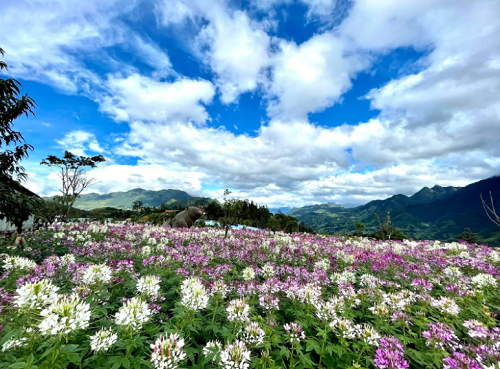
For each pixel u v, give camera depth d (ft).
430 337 13.24
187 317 13.97
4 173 35.60
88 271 16.14
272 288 19.31
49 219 84.58
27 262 20.68
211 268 27.50
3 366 9.16
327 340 14.75
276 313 18.10
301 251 40.19
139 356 11.19
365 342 12.58
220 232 71.05
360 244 53.67
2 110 32.60
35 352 10.44
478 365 11.24
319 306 15.37
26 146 36.47
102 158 83.20
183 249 42.70
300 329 13.30
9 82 32.83
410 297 19.27
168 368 9.36
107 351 11.46
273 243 45.78
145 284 15.80
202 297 13.92
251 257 36.55
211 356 11.14
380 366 11.34
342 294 18.86
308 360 12.30
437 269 32.55
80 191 85.30
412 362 13.56
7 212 33.65
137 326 11.68
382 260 31.37
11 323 11.01
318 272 25.32
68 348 9.51
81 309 10.29
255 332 12.55
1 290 16.19
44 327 9.22
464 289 23.15
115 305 17.46
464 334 16.66
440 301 17.34
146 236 54.60
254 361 11.49
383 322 16.22
